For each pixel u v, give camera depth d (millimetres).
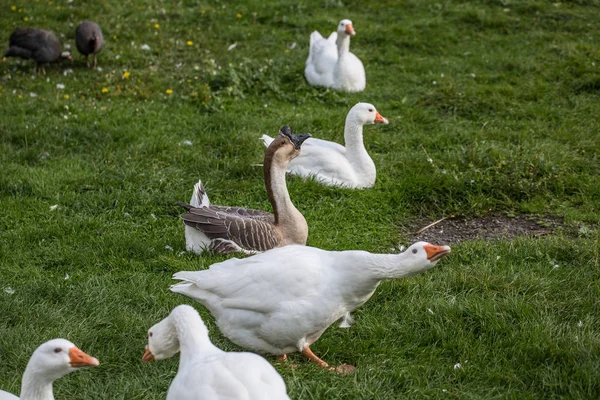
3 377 5762
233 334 5832
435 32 15242
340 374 5738
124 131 10750
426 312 6551
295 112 11789
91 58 13875
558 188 9305
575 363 5742
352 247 8070
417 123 11531
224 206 8156
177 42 14695
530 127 11273
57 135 10484
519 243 7801
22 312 6551
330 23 15766
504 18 15773
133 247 7875
